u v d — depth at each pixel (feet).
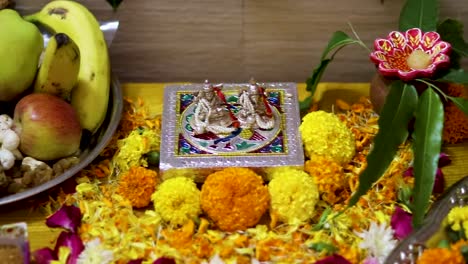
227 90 3.32
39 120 2.86
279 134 3.09
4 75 2.91
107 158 3.15
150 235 2.79
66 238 2.74
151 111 3.42
